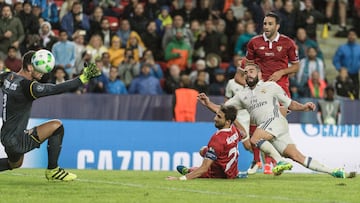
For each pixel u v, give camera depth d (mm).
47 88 29000
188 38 63500
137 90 58844
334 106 57000
